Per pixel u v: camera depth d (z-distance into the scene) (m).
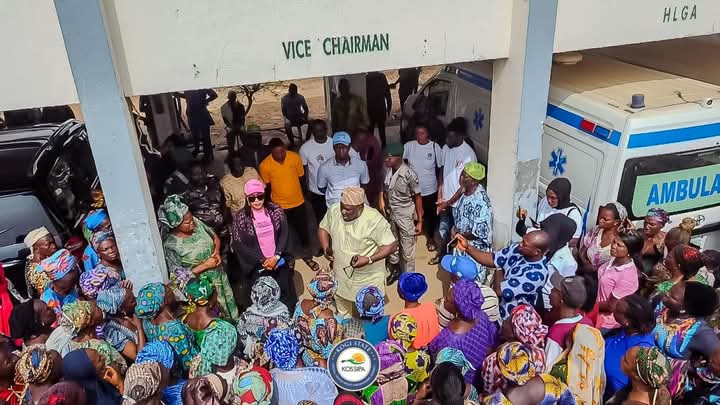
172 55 4.32
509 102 5.20
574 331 3.38
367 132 7.39
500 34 4.97
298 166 6.49
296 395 3.29
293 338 3.48
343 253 4.96
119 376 3.54
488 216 5.38
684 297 3.85
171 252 4.88
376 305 3.83
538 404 3.03
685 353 3.53
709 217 5.41
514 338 3.56
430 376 3.14
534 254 4.28
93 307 3.75
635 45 7.68
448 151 6.29
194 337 4.01
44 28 4.05
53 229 5.55
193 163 6.20
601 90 5.80
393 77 14.55
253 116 12.87
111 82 4.11
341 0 4.47
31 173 5.56
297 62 4.57
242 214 5.16
